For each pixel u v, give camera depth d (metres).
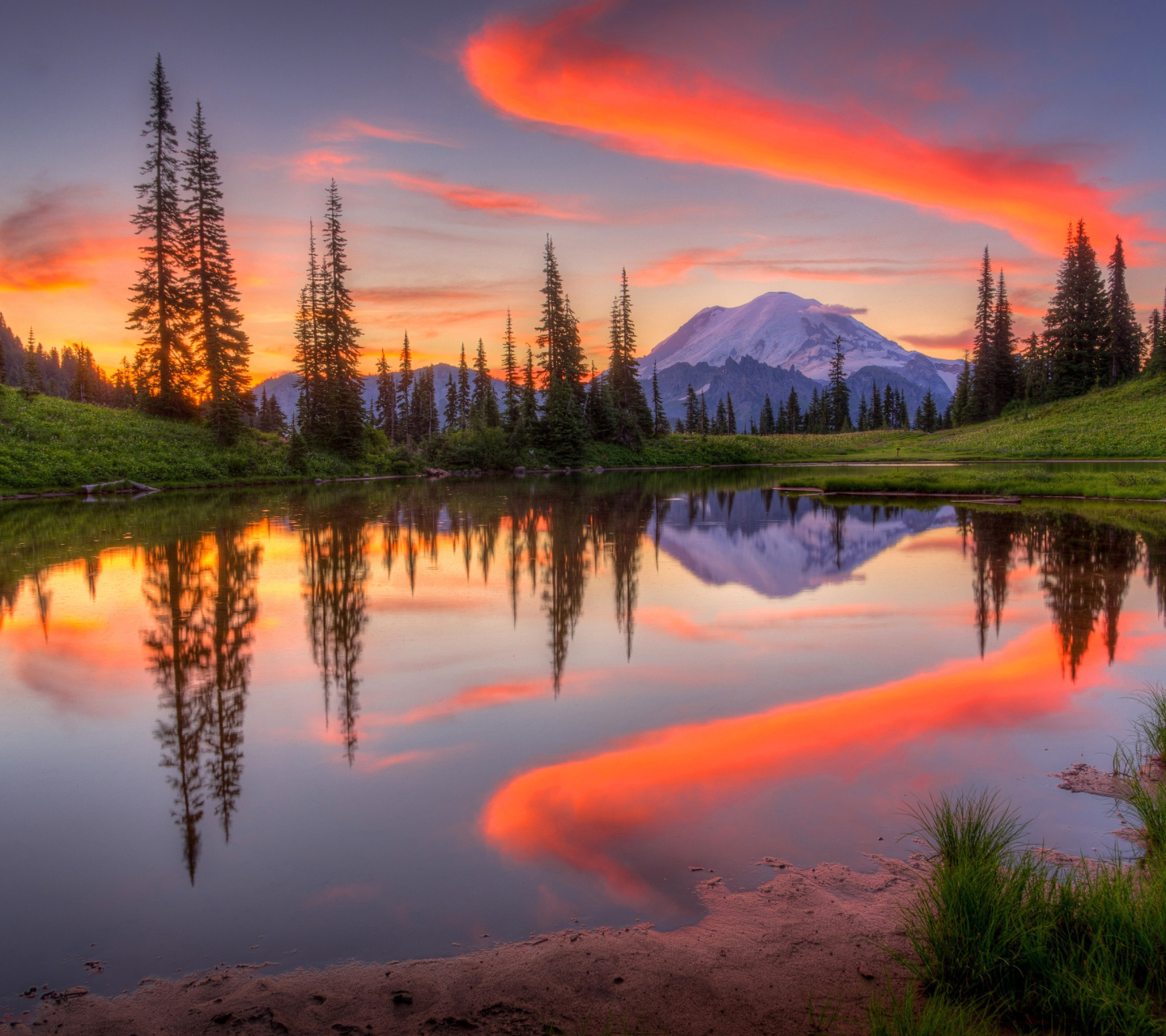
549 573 13.50
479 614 10.27
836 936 3.55
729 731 6.04
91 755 5.72
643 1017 3.04
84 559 14.86
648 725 6.19
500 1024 3.02
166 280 44.91
